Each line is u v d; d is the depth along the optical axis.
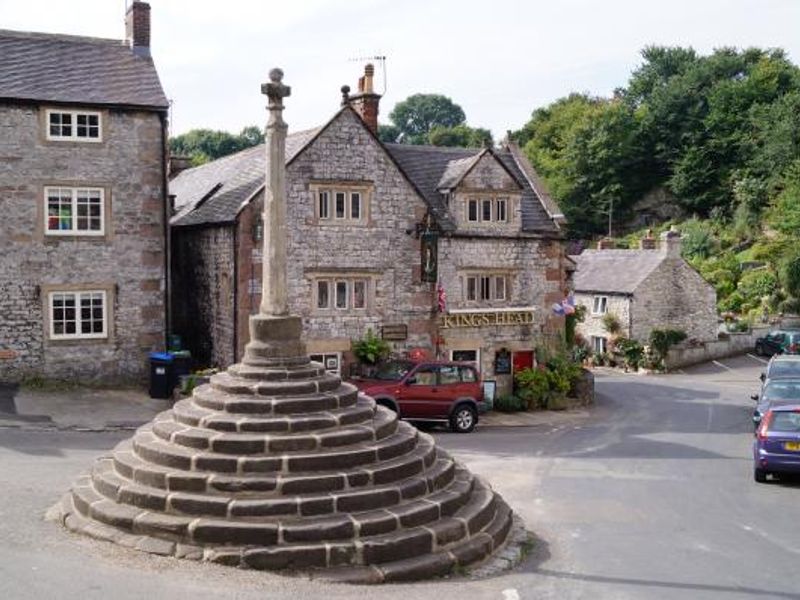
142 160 23.89
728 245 64.62
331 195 24.55
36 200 22.75
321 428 11.00
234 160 30.20
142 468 10.53
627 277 46.16
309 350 24.28
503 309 27.12
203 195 28.47
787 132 68.25
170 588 8.62
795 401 19.78
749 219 65.62
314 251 24.25
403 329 25.58
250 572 9.25
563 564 11.04
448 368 23.08
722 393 34.22
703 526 13.34
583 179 77.88
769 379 22.36
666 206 77.44
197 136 94.81
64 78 23.33
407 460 11.14
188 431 10.88
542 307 28.05
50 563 9.14
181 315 28.55
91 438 18.06
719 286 55.50
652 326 44.91
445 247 26.48
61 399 21.81
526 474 17.31
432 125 115.44
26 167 22.59
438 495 11.03
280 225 12.09
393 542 9.84
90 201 23.44
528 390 27.33
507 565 10.62
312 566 9.49
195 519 9.77
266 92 12.02
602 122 77.69
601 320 46.28
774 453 16.34
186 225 26.94
